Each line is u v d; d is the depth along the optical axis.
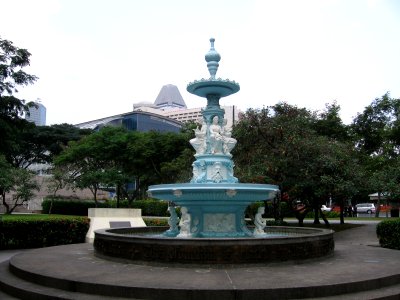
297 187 20.69
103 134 33.59
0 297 7.62
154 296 6.52
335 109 28.48
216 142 11.77
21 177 33.00
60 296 6.82
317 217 25.69
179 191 10.08
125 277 7.41
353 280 7.12
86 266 8.70
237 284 6.77
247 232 11.13
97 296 6.78
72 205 37.44
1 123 15.78
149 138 32.91
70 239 16.52
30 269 8.42
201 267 8.25
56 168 36.72
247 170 20.03
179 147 32.41
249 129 21.52
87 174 32.72
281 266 8.51
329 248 10.02
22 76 16.50
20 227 15.50
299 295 6.55
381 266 8.66
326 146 20.66
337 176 20.03
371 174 23.30
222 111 12.34
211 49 12.41
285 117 21.91
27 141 47.81
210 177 11.45
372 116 29.88
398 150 24.14
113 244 9.49
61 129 50.78
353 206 44.44
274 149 20.88
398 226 14.64
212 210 10.96
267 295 6.45
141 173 34.59
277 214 23.53
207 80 11.68
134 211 18.38
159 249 8.57
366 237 19.66
